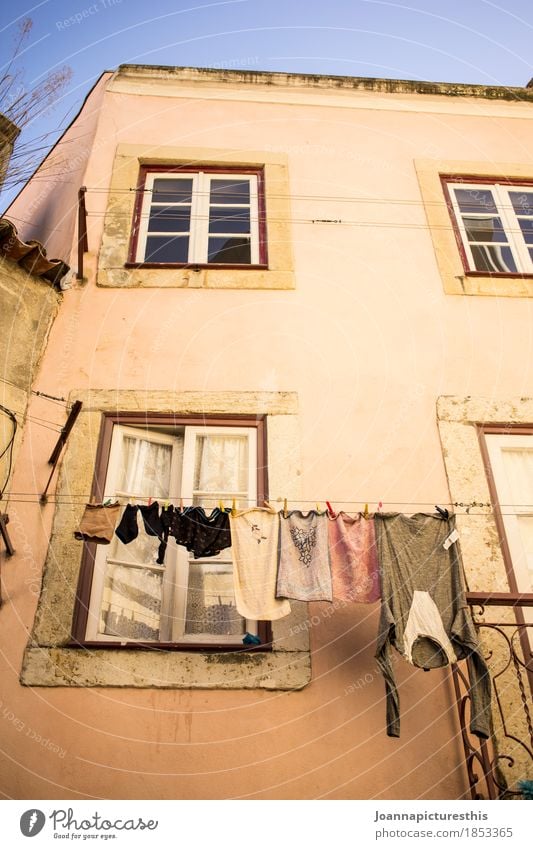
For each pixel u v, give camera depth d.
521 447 5.52
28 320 5.72
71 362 5.64
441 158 7.33
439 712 4.44
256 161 7.09
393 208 6.87
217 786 4.11
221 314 6.00
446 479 5.31
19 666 4.36
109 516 4.28
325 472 5.26
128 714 4.27
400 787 4.18
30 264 5.84
